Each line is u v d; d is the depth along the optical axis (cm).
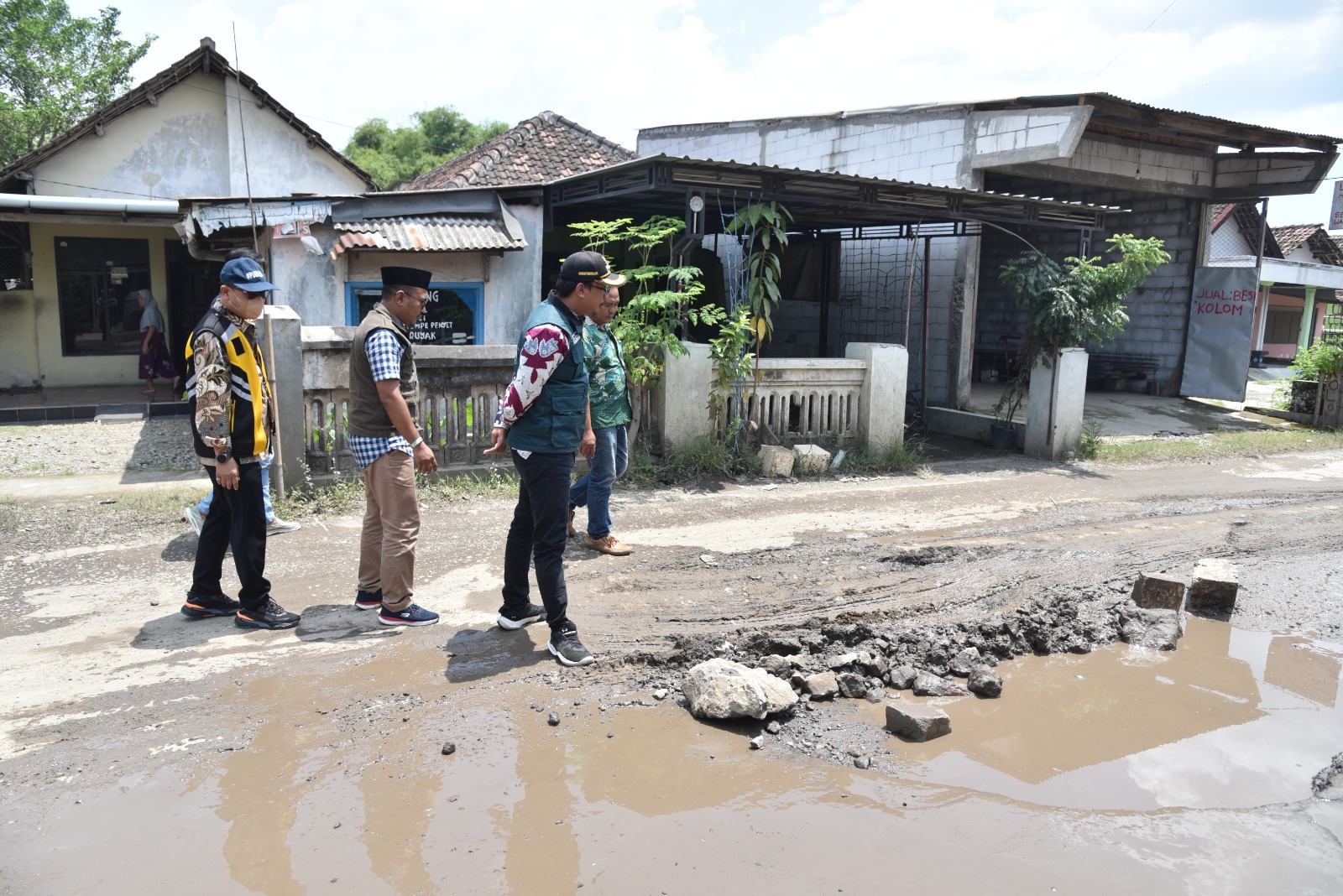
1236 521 788
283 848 284
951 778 346
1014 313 1959
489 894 265
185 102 1589
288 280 1015
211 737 352
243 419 445
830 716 393
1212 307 1645
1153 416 1515
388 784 322
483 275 1114
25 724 358
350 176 1708
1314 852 303
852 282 1573
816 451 936
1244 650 497
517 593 467
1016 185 1694
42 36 2295
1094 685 442
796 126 1641
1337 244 2997
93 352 1530
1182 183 1592
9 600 498
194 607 473
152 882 266
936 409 1338
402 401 441
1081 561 636
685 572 579
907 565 615
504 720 373
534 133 1717
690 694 392
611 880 273
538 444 416
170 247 1555
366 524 485
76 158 1536
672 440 890
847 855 290
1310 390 1510
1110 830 312
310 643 447
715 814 312
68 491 752
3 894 258
